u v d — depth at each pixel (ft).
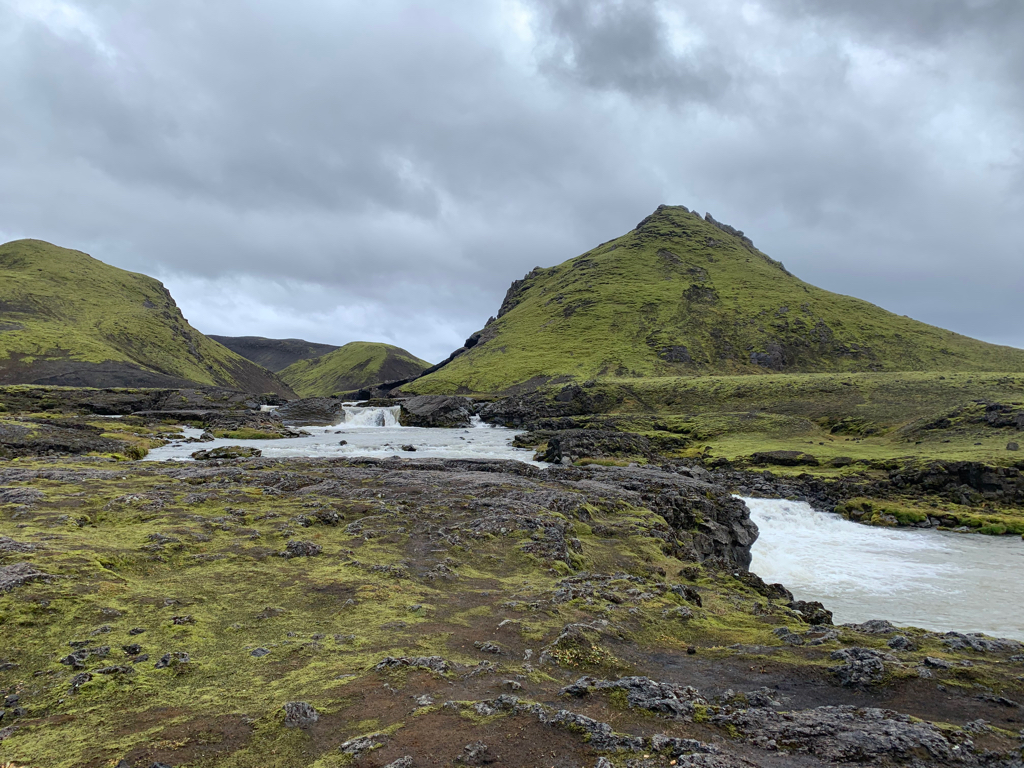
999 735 33.22
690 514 127.24
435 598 60.13
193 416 345.10
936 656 45.11
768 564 128.47
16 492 92.43
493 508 101.19
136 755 28.68
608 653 46.21
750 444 289.12
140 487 105.09
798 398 396.57
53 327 650.02
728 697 38.40
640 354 654.94
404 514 96.89
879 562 131.13
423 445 289.12
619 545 93.71
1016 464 192.85
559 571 73.87
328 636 47.60
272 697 36.01
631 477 153.79
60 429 216.74
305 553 73.15
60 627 45.42
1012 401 276.41
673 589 68.03
